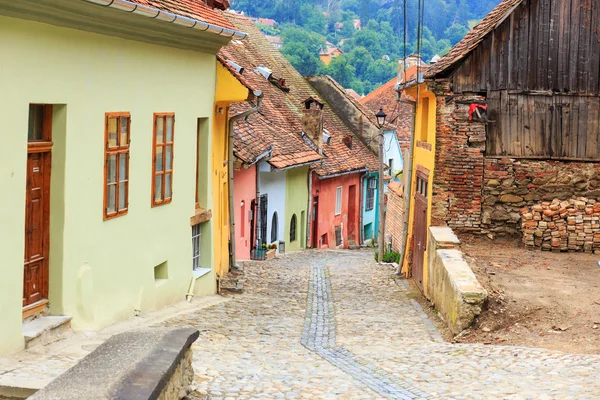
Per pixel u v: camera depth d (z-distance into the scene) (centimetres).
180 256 1598
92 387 613
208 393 888
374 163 4541
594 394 880
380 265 2728
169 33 1425
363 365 1109
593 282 1562
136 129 1358
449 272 1457
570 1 1911
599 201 1922
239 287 1869
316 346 1274
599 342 1200
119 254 1310
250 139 2594
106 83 1232
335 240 4062
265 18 8531
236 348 1212
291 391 929
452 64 1900
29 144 1067
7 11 942
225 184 2017
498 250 1877
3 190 966
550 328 1286
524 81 1919
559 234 1888
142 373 668
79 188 1161
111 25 1205
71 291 1146
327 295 1933
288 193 3328
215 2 1906
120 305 1316
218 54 1833
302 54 6750
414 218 2278
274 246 3003
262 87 3722
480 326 1317
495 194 1936
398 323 1527
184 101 1584
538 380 974
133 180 1356
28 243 1084
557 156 1930
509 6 1912
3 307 967
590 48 1914
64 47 1096
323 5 8919
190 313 1510
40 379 832
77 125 1145
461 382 984
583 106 1922
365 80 6950
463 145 1928
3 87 957
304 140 3600
